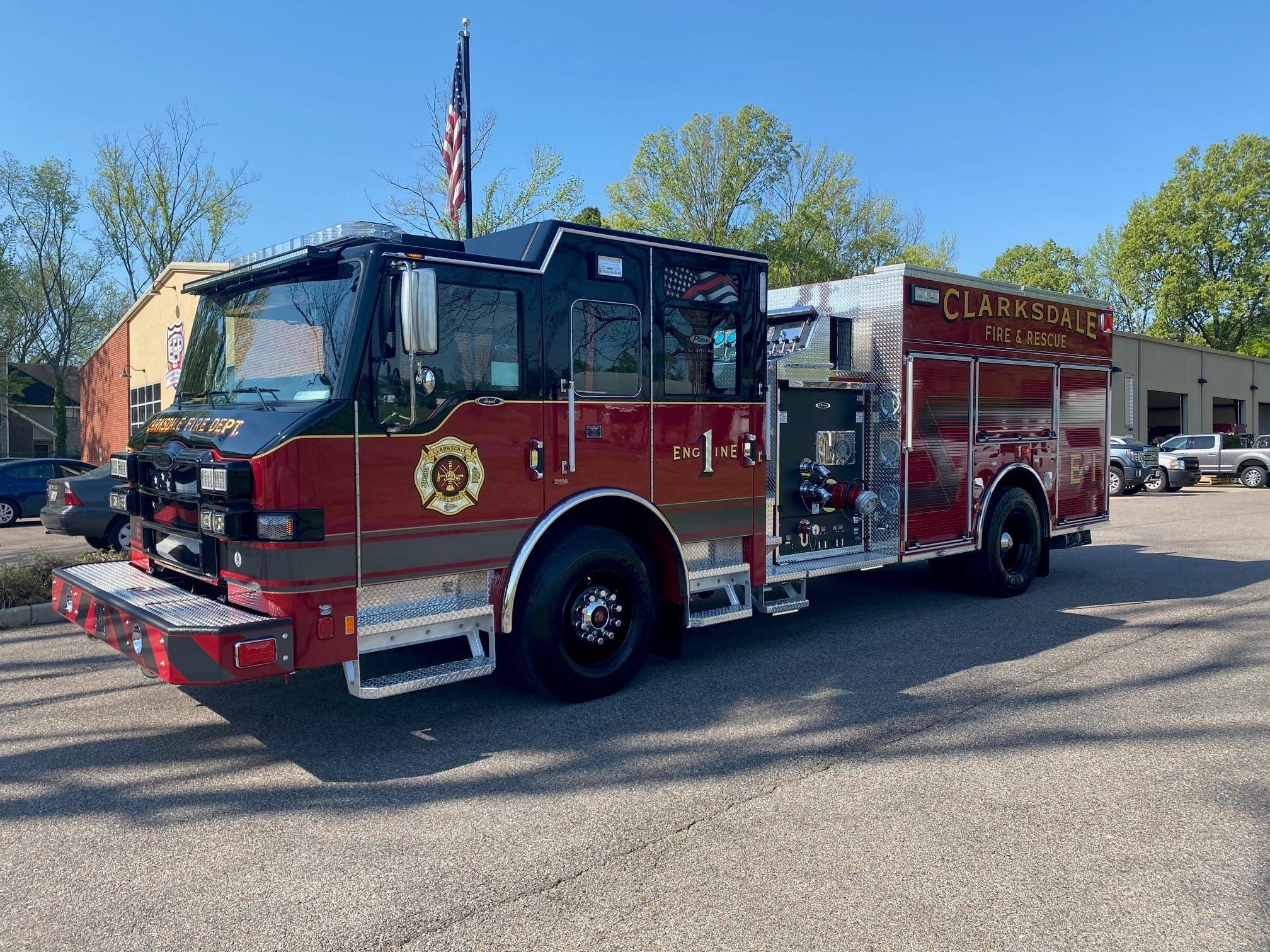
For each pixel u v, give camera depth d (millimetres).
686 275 5602
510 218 22422
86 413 30141
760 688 5504
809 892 3074
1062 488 8812
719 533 5836
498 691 5434
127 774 4203
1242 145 48562
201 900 3057
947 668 5914
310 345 4453
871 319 7160
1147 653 6254
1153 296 52625
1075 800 3820
